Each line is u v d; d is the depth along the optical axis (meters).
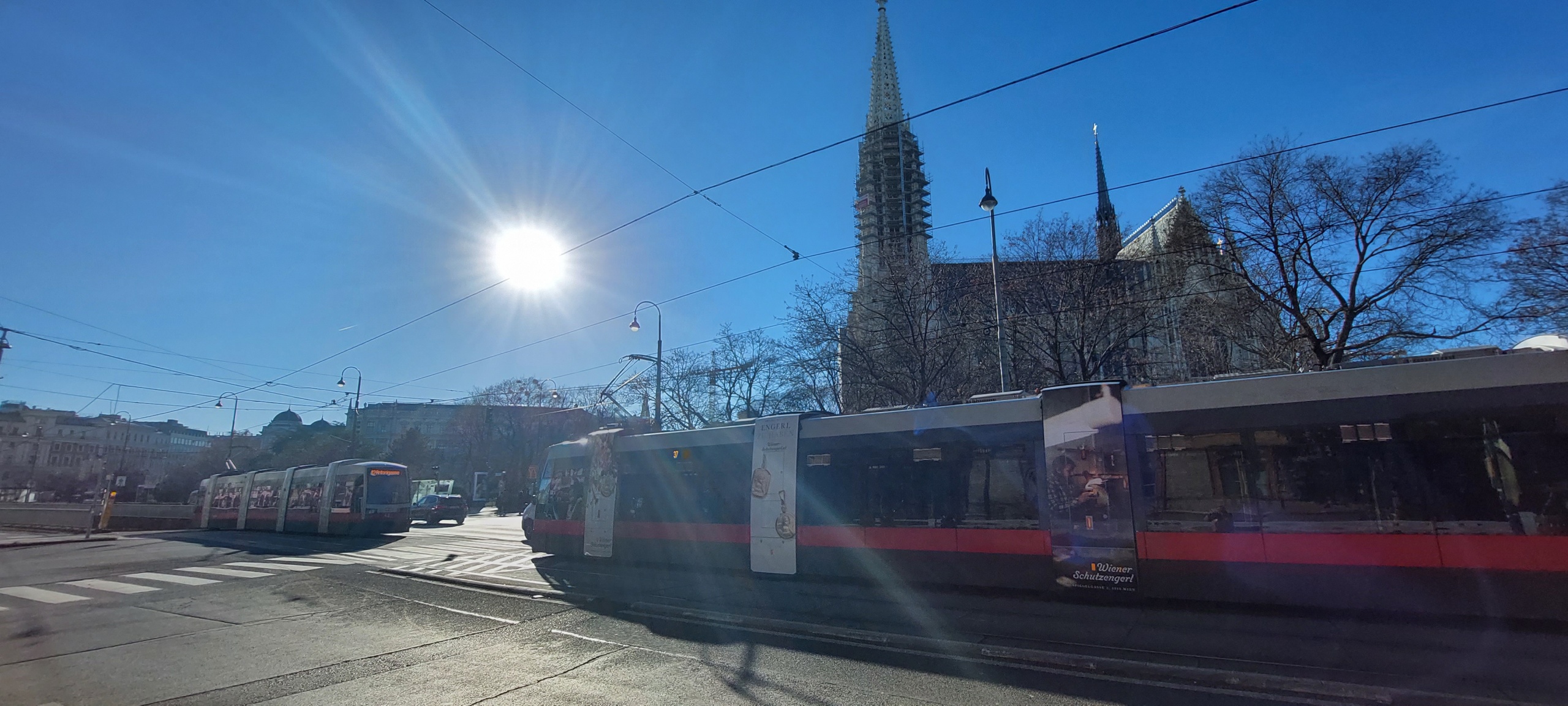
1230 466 10.33
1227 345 30.69
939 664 8.36
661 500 17.02
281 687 7.60
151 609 12.40
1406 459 9.34
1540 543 8.52
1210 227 29.08
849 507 13.77
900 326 29.84
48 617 11.76
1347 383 9.84
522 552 21.34
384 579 16.12
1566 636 8.46
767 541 14.73
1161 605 10.89
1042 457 11.82
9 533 34.03
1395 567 9.20
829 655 8.86
